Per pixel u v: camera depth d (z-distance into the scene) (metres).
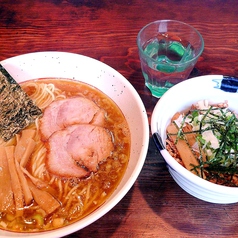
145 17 0.44
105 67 0.33
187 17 0.44
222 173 0.28
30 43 0.40
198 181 0.23
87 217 0.23
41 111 0.32
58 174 0.28
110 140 0.30
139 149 0.26
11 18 0.43
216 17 0.45
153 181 0.29
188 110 0.33
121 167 0.29
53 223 0.25
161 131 0.29
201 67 0.38
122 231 0.26
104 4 0.46
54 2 0.46
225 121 0.30
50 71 0.35
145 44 0.37
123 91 0.32
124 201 0.27
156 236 0.26
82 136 0.30
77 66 0.34
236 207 0.27
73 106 0.32
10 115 0.30
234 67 0.38
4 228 0.25
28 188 0.27
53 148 0.29
